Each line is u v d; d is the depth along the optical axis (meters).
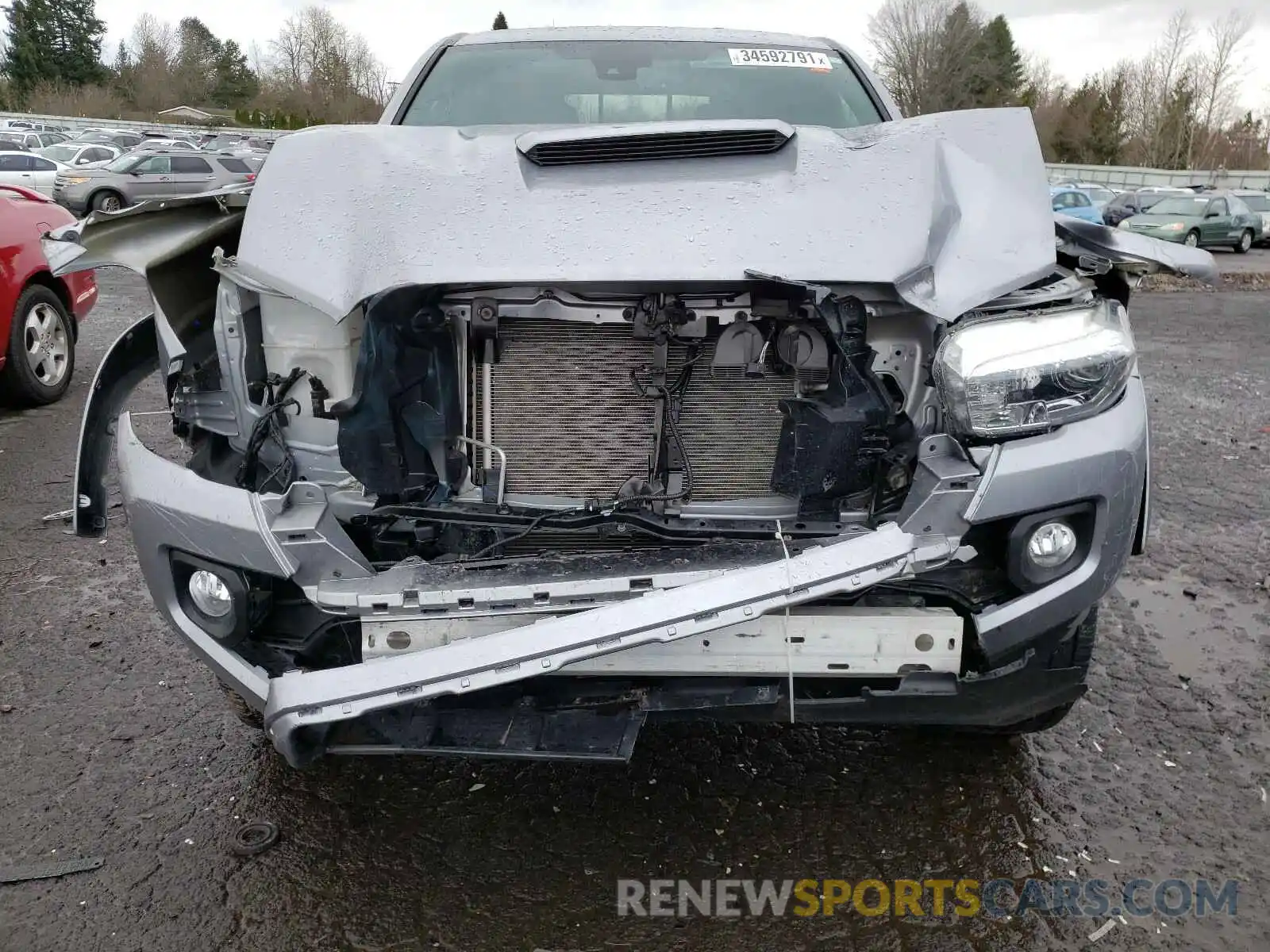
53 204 7.66
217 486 2.41
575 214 2.47
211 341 2.97
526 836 2.74
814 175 2.58
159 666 3.69
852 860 2.63
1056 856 2.63
